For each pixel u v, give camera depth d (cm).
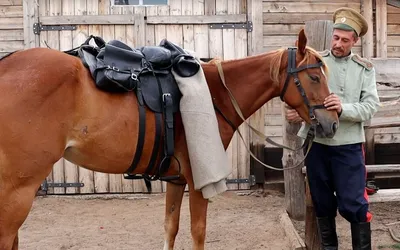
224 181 296
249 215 506
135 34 569
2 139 250
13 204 255
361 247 318
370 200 378
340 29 311
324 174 326
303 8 577
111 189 578
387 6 580
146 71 288
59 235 448
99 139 274
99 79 272
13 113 252
